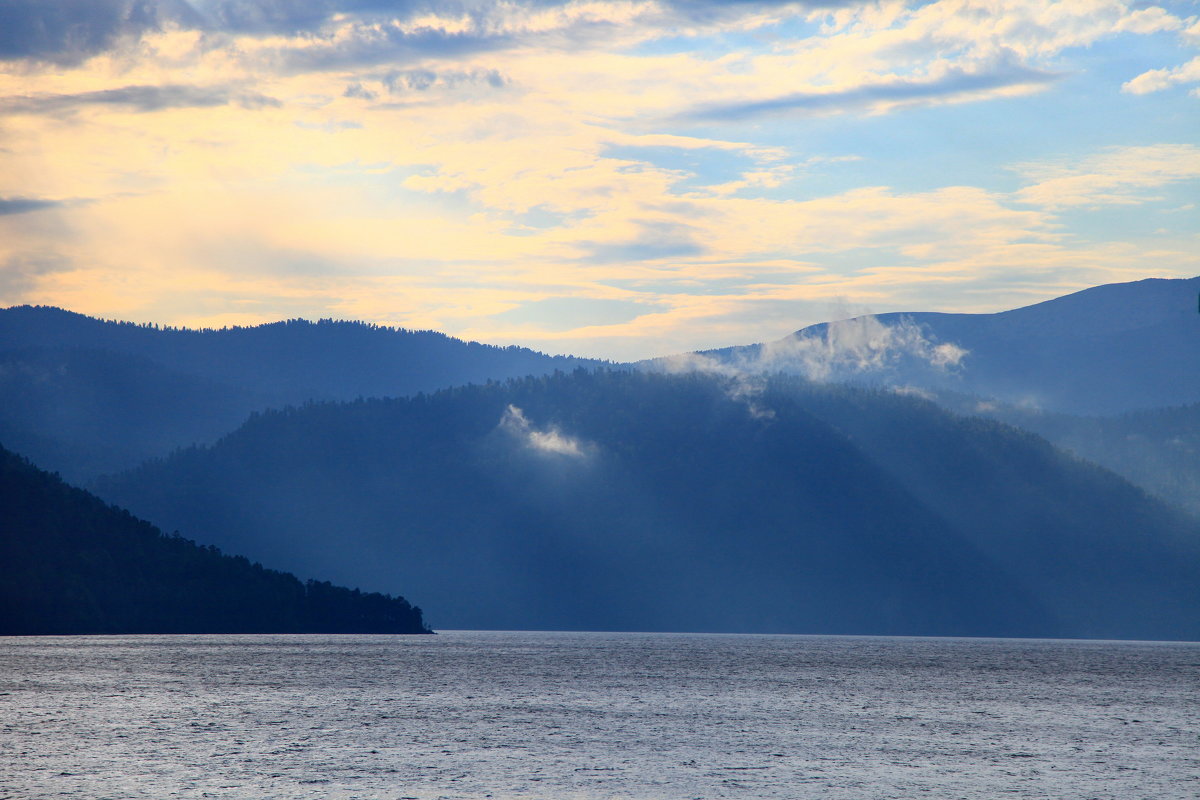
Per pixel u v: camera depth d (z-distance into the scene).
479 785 166.50
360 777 170.88
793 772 179.38
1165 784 172.88
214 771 174.12
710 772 178.50
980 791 167.38
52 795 157.75
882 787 169.00
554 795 161.12
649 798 160.25
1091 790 168.50
